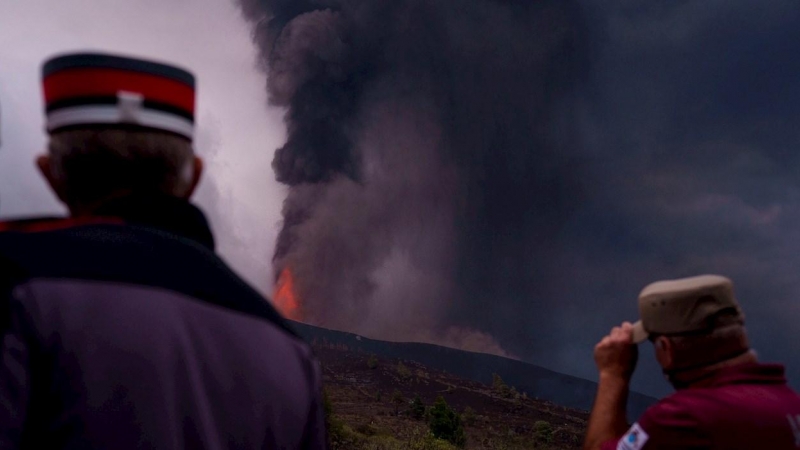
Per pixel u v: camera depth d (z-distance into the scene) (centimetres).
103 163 123
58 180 127
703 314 211
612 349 235
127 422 108
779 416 200
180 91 130
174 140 129
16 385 104
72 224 122
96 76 123
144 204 125
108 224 122
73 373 107
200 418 115
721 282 216
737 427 197
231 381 121
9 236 115
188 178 136
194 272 125
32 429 106
